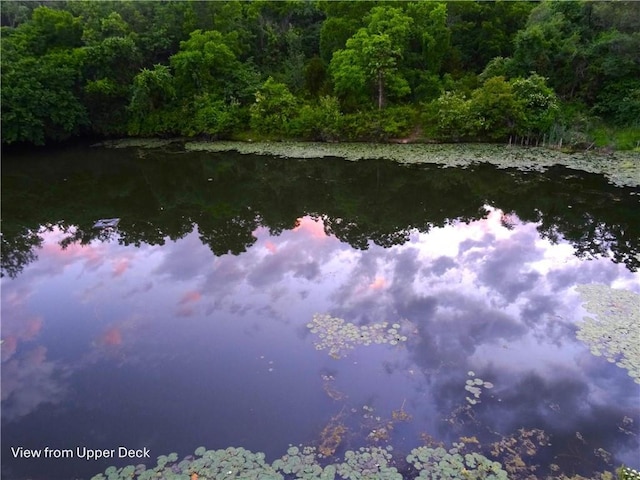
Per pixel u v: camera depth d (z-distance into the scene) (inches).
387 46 950.4
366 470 235.9
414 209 647.1
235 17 1238.9
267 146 986.7
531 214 605.0
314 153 918.4
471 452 247.0
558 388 293.0
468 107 894.4
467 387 295.1
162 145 1038.4
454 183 735.7
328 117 976.3
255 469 237.6
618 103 881.5
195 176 843.4
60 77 999.0
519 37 985.5
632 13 880.9
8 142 960.3
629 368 304.3
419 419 270.8
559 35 978.7
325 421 270.2
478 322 363.9
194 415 276.5
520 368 311.9
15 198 743.7
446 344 337.7
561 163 774.5
